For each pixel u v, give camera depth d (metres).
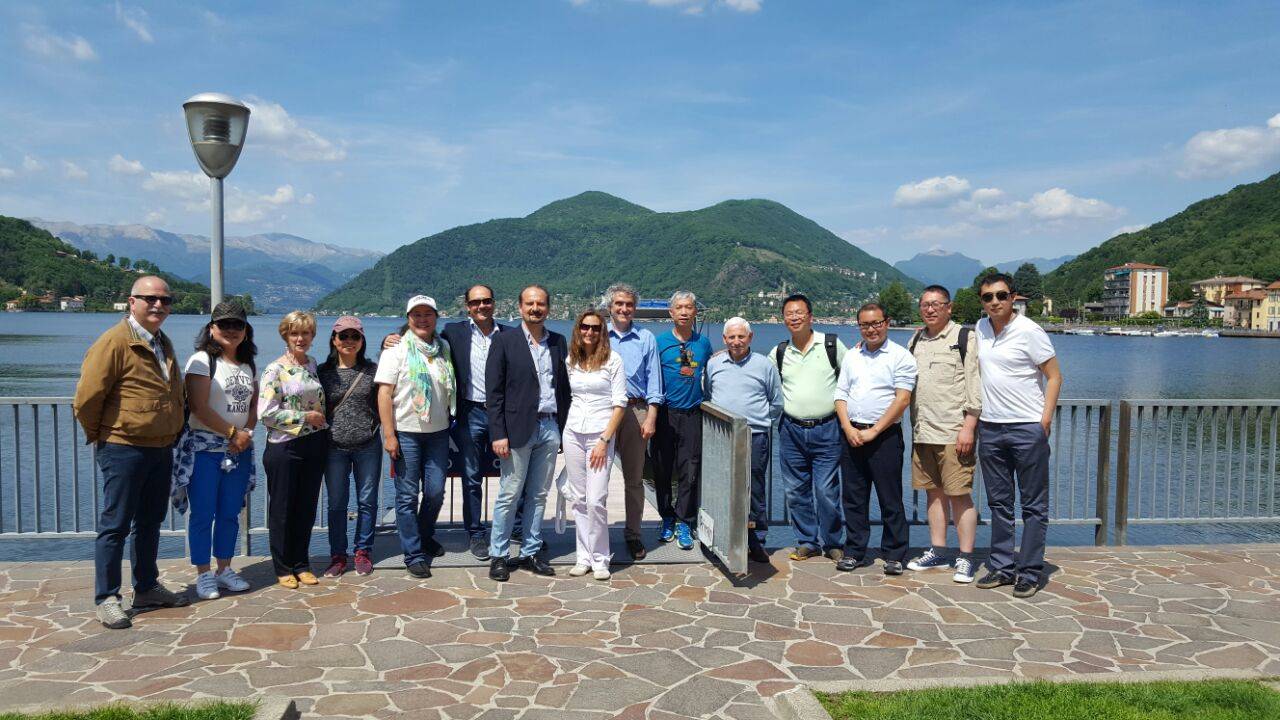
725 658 4.12
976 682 3.71
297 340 5.27
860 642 4.37
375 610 4.81
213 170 5.76
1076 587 5.40
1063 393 46.16
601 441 5.46
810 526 6.09
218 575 5.14
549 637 4.39
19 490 5.86
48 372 48.31
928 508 5.89
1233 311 167.50
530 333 5.56
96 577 4.60
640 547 5.92
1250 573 5.75
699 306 6.27
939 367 5.57
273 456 5.20
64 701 3.47
